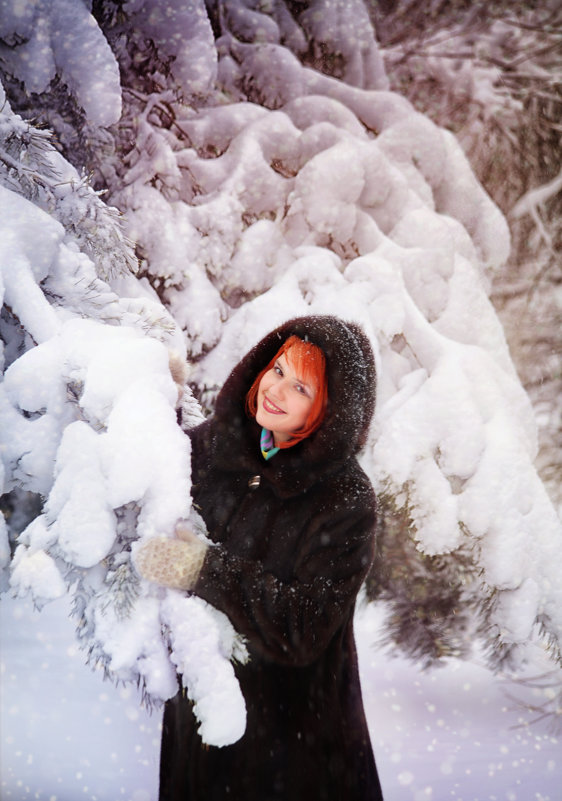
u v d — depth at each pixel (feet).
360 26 20.84
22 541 6.45
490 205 20.04
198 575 6.57
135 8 16.14
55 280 8.84
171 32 16.44
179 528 6.64
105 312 8.96
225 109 18.40
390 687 14.25
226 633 6.99
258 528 7.58
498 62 28.73
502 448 14.35
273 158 18.07
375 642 15.35
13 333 8.18
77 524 6.25
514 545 13.75
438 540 13.93
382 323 15.97
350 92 19.65
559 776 11.06
